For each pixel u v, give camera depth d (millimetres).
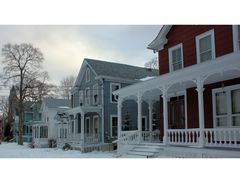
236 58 10148
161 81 14211
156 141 17672
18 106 41469
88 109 25594
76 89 31250
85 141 24906
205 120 14133
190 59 15188
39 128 37438
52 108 39219
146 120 27906
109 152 23234
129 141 16688
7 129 52844
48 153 23250
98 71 27078
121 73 28422
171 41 16781
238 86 12469
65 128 33719
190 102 15266
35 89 40438
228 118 12844
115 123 26609
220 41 13383
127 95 17484
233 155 10172
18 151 26031
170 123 16859
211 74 11398
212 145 11234
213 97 13719
